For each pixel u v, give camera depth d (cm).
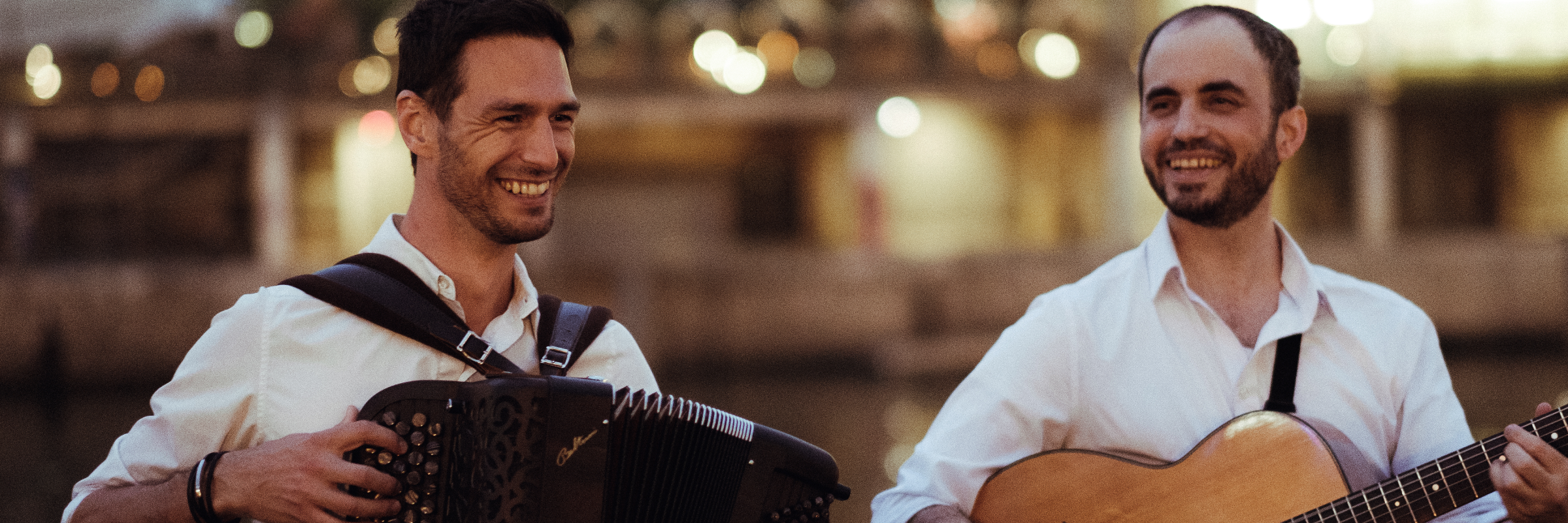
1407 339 233
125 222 1848
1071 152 1947
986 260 1684
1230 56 226
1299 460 219
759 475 195
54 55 1655
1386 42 1703
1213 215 229
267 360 186
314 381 186
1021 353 237
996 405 235
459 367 193
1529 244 1709
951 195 1956
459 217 193
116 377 1628
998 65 1702
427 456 173
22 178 1683
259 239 1683
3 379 1612
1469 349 1698
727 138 1994
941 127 1945
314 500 168
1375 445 227
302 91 1658
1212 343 232
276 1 1722
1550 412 205
